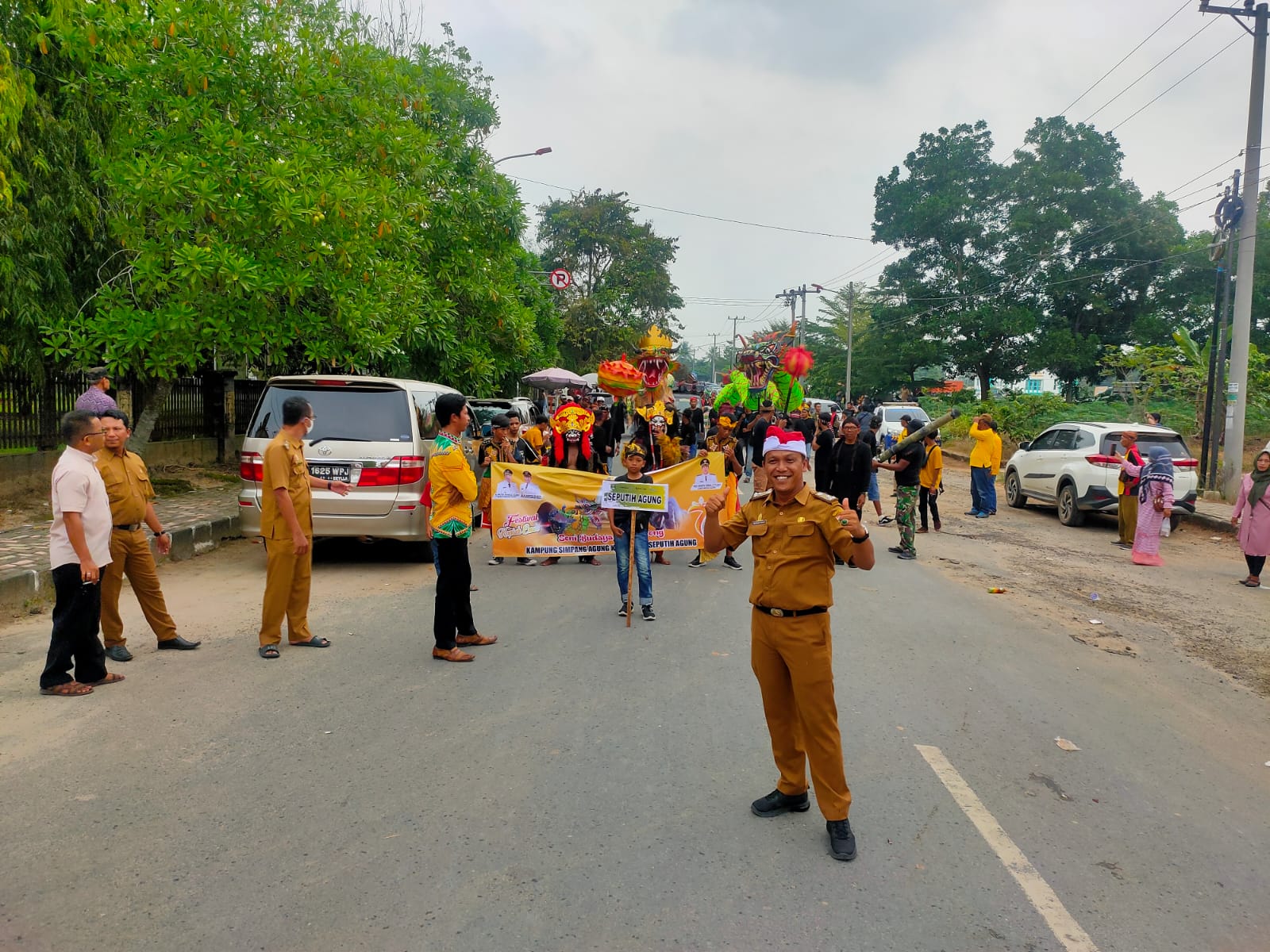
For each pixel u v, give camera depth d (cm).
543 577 942
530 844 365
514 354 1928
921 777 448
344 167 1227
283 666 600
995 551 1214
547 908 319
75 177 1180
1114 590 974
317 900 320
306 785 415
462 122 2153
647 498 731
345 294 1245
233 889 325
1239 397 1647
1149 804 431
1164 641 762
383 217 1233
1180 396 2614
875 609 824
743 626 739
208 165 1098
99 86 1155
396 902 320
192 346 1152
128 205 1174
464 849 359
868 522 1469
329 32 1457
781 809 404
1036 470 1633
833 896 334
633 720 511
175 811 386
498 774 432
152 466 1525
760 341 2381
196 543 1008
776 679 389
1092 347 3784
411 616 745
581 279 5112
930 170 4256
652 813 397
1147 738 523
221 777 421
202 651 635
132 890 324
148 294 1160
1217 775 472
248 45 1227
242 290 1134
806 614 370
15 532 959
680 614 779
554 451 1209
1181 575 1079
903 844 377
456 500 621
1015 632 763
